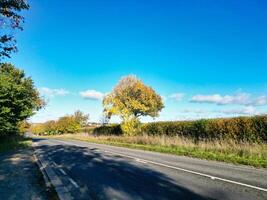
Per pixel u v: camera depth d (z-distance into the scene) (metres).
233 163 15.90
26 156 21.42
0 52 10.77
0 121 31.12
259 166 14.63
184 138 28.17
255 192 8.98
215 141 23.45
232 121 23.92
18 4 10.12
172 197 8.59
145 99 48.94
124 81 47.91
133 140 35.72
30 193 9.47
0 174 13.16
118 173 12.91
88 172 13.49
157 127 36.25
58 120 111.94
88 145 34.53
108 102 47.22
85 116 106.12
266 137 21.28
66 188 10.16
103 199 8.68
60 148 29.41
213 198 8.37
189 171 13.09
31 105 39.31
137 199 8.53
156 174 12.41
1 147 27.03
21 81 41.62
